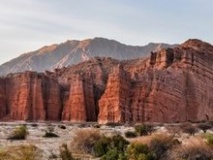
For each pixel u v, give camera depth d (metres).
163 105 150.62
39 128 86.00
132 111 151.00
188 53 164.62
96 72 199.38
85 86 178.00
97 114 177.12
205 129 93.50
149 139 33.12
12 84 185.75
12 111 179.88
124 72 156.38
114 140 37.75
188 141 33.94
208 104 162.62
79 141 38.84
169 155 31.72
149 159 30.81
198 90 159.50
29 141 48.03
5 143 44.12
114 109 151.12
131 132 62.59
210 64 167.12
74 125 119.81
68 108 176.25
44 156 32.41
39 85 180.75
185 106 155.75
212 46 181.00
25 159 29.22
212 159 30.92
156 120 148.75
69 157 31.73
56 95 182.88
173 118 151.00
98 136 40.34
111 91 154.38
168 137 33.88
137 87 154.75
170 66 163.88
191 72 161.38
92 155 36.03
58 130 76.69
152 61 177.12
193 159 31.19
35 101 178.12
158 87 152.25
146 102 150.88
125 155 31.62
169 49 174.25
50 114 179.50
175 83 155.38
